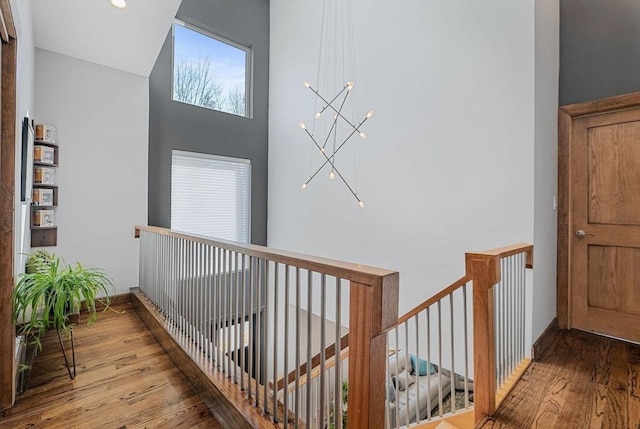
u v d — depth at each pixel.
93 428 1.58
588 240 2.75
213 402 1.70
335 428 1.11
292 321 4.29
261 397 1.58
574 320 2.82
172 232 2.44
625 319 2.58
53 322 2.04
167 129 4.12
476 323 1.73
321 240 4.27
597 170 2.71
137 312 3.24
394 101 3.39
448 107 2.94
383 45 3.49
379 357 0.95
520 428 1.59
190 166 4.36
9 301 1.74
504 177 2.59
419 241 3.19
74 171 3.32
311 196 4.41
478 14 2.74
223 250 1.83
